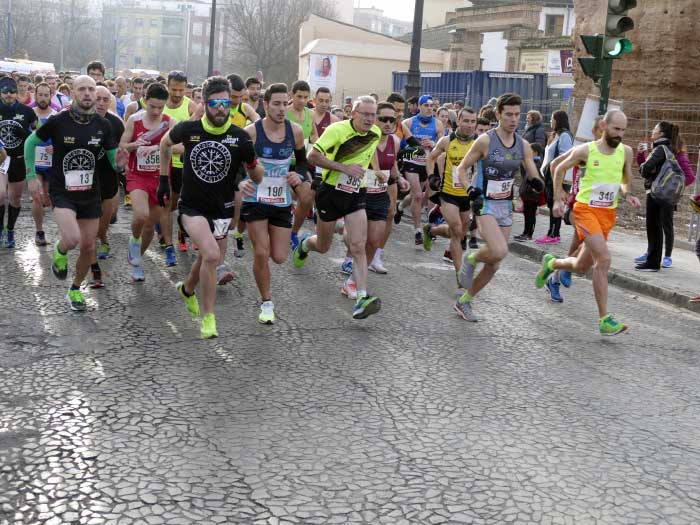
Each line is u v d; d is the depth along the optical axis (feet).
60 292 23.31
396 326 21.83
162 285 25.00
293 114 30.40
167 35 408.87
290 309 23.02
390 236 37.52
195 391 15.98
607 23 33.35
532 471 13.10
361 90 129.70
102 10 407.64
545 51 115.24
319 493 11.95
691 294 27.30
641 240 39.14
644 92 53.98
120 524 10.81
